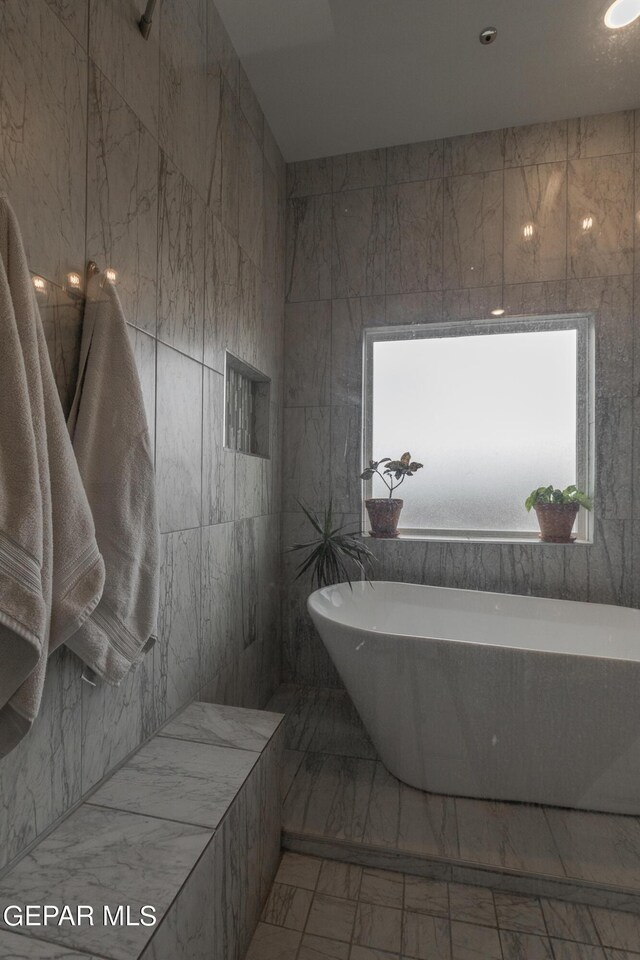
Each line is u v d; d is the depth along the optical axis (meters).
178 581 1.40
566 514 2.02
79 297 1.00
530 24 1.65
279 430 2.15
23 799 0.87
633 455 1.97
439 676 1.52
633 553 1.96
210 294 1.58
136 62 1.18
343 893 1.28
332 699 1.98
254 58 1.78
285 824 1.44
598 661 1.38
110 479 1.01
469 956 1.12
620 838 1.34
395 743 1.59
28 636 0.71
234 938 1.04
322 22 1.65
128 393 1.05
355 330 2.16
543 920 1.21
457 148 2.12
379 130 2.11
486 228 2.10
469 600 2.08
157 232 1.28
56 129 0.93
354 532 2.13
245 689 1.84
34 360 0.79
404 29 1.67
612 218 2.00
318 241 2.19
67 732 0.98
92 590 0.87
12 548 0.71
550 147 2.05
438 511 2.11
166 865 0.85
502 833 1.40
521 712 1.45
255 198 1.94
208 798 1.05
